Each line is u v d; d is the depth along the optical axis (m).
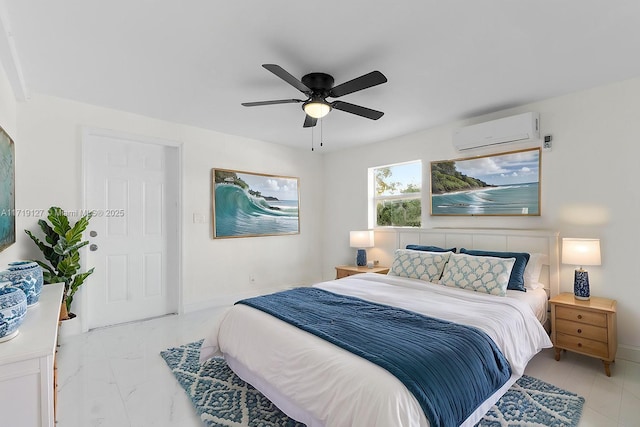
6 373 1.09
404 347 1.59
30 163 2.84
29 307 1.65
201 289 3.97
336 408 1.39
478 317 2.05
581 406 1.98
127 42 2.01
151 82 2.61
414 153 4.08
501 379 1.73
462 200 3.60
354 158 4.88
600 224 2.73
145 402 2.04
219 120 3.62
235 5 1.66
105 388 2.20
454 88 2.72
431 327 1.88
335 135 4.22
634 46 2.06
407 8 1.68
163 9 1.69
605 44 2.04
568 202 2.89
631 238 2.58
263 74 2.46
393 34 1.92
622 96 2.61
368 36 1.94
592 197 2.77
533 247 3.01
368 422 1.26
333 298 2.54
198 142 3.92
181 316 3.72
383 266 4.50
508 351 1.90
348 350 1.59
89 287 3.28
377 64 2.29
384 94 2.85
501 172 3.30
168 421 1.86
